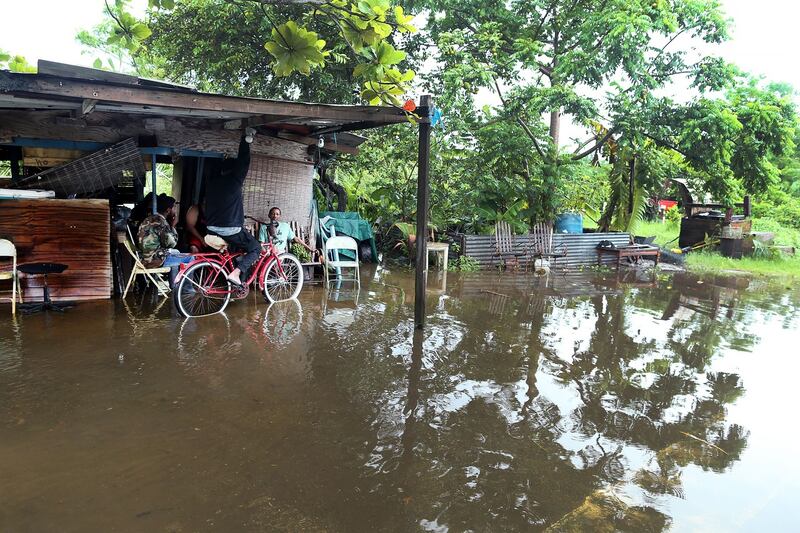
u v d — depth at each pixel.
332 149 9.32
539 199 12.05
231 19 11.12
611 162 13.90
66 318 5.95
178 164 8.90
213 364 4.75
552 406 4.30
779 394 4.79
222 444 3.39
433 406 4.15
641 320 7.34
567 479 3.23
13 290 5.99
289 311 6.73
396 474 3.16
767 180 12.80
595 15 10.41
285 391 4.26
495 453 3.48
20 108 5.57
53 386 4.13
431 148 11.30
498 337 6.12
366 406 4.07
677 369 5.36
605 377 5.03
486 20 12.10
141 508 2.71
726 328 7.08
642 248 12.70
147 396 4.03
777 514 2.97
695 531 2.78
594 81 10.50
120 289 7.12
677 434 3.93
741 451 3.71
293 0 2.47
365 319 6.52
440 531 2.67
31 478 2.92
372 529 2.65
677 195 16.12
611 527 2.77
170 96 4.41
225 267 6.61
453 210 12.08
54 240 6.50
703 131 11.35
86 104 4.28
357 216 10.62
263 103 4.89
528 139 11.76
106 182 6.85
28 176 6.92
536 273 11.15
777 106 12.39
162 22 11.77
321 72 11.12
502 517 2.81
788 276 12.16
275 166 8.46
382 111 5.53
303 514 2.73
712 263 13.40
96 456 3.18
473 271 10.82
